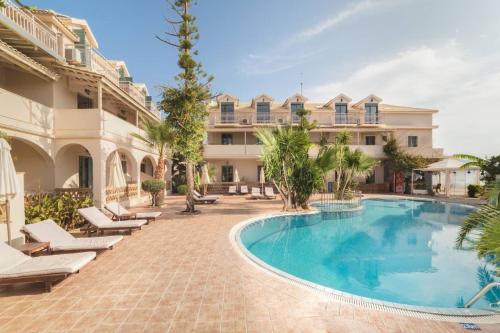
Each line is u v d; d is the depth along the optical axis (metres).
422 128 30.50
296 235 11.31
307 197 15.03
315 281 6.73
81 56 14.90
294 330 3.50
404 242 10.36
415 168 25.86
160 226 10.34
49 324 3.64
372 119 30.73
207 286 4.87
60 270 4.57
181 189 25.53
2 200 6.68
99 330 3.50
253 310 4.02
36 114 11.36
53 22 13.37
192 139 13.48
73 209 9.84
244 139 29.48
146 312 3.95
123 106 20.08
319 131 29.36
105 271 5.62
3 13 9.92
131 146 16.91
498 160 18.05
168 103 13.23
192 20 12.99
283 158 14.68
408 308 4.13
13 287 4.86
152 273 5.51
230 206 16.61
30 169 12.56
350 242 10.35
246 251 7.10
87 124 12.74
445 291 6.11
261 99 29.84
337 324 3.65
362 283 6.60
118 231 9.45
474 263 8.00
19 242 7.22
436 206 19.06
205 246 7.56
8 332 3.46
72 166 14.44
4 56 10.12
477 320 3.81
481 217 5.62
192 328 3.53
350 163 19.28
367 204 20.16
